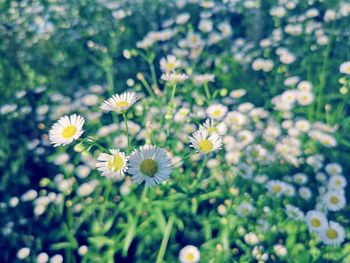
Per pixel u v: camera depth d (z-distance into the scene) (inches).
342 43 9.4
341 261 6.2
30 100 9.2
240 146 7.4
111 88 8.8
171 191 7.0
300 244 6.3
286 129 8.0
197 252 6.4
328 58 9.2
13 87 9.2
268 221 6.5
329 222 6.3
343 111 8.4
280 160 7.5
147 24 10.8
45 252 7.0
